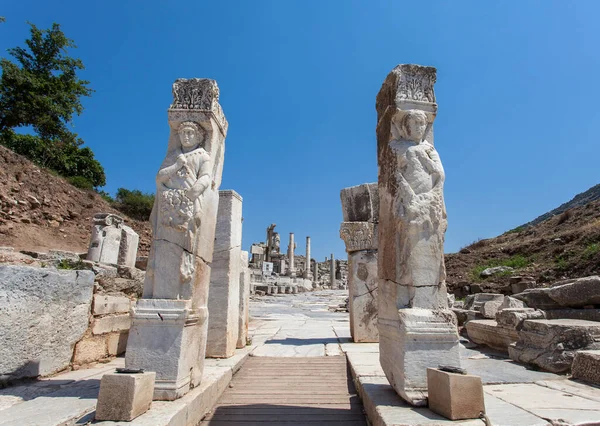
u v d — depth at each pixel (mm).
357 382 4406
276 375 5176
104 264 6391
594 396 3580
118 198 28797
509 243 21047
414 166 3602
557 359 4668
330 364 5621
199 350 3980
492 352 6199
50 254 9000
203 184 3863
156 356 3496
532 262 15297
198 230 3863
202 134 4086
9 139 20156
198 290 3959
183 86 4160
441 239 3553
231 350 5773
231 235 5992
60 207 18750
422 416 2842
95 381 4211
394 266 3576
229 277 5809
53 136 22141
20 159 17688
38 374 4285
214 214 4301
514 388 3936
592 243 13852
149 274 3762
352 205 8008
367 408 3564
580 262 12367
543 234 19734
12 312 4039
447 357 3232
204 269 4094
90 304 5230
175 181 3848
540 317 5816
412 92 3836
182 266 3697
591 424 2771
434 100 3848
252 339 7633
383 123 4102
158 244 3770
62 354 4668
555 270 12922
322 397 4371
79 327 4969
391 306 3605
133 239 12508
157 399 3389
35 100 19797
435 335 3244
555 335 4883
